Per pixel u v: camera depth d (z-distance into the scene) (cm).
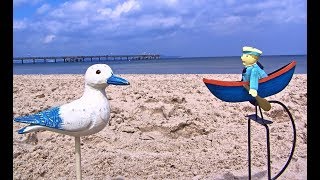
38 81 286
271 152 113
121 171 99
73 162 103
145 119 142
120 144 121
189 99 182
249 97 76
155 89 220
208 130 132
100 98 76
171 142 122
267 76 74
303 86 228
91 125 74
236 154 112
